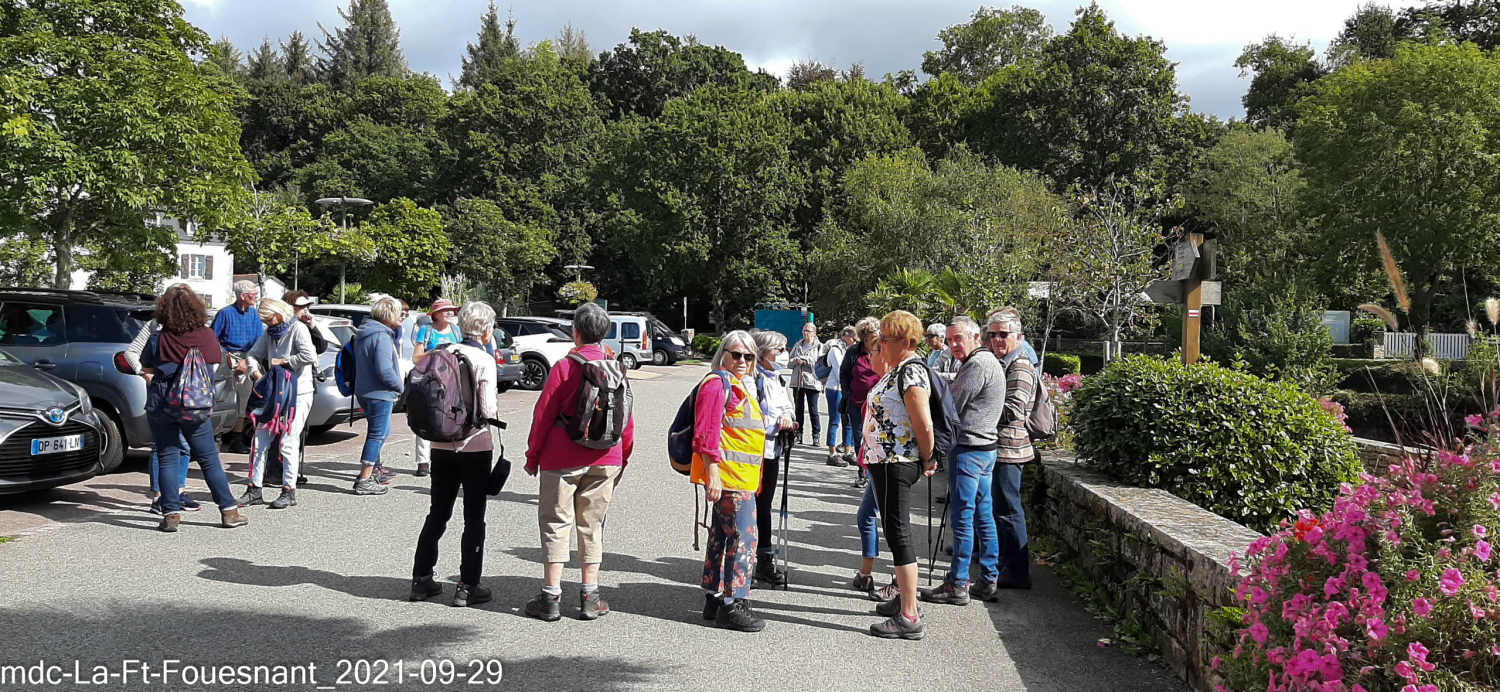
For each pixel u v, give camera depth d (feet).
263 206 90.58
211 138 65.00
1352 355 108.78
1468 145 111.24
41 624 15.51
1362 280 121.08
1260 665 10.85
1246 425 20.42
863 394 31.01
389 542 21.86
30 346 29.14
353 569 19.48
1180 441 20.39
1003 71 180.75
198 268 197.57
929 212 125.80
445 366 17.02
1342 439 21.16
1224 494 20.40
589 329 16.62
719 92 167.02
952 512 18.58
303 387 25.84
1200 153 159.53
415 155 198.39
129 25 63.87
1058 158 157.69
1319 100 129.08
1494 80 115.14
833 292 140.36
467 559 17.24
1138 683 14.48
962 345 18.61
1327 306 120.57
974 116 171.22
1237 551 14.24
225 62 266.57
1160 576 15.89
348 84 262.26
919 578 20.27
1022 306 88.79
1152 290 29.63
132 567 19.04
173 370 21.86
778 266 159.12
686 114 162.09
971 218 118.01
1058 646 16.12
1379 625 9.52
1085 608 18.35
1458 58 116.16
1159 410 20.72
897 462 16.44
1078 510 20.66
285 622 16.05
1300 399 21.38
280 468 26.73
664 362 124.47
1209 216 150.51
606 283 198.18
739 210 159.43
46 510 24.00
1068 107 159.12
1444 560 9.86
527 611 16.83
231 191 68.59
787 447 19.88
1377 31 194.49
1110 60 158.51
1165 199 151.33
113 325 29.55
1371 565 10.25
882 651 15.66
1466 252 112.06
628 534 23.66
